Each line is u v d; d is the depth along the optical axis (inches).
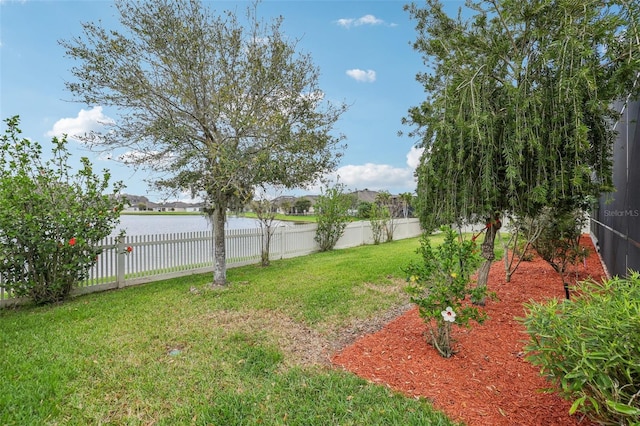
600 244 329.7
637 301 73.3
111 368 131.3
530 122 138.4
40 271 232.2
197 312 203.2
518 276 269.7
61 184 251.8
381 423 95.7
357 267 335.6
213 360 138.5
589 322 76.0
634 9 117.8
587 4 131.9
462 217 168.2
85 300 241.8
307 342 158.4
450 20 198.4
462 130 147.6
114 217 271.7
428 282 141.8
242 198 273.1
